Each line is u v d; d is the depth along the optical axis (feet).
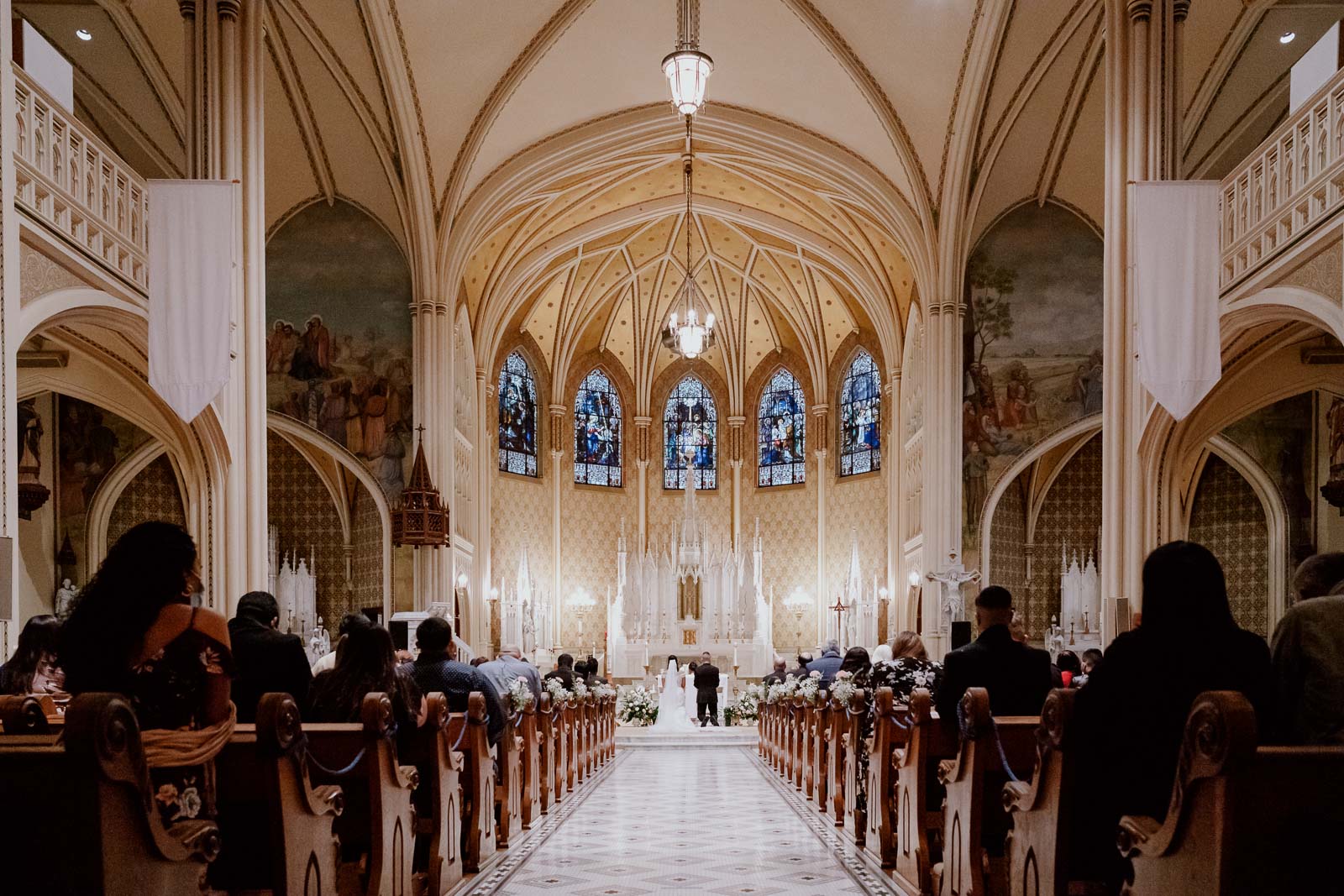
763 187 88.07
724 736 75.36
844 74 69.15
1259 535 63.72
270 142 66.28
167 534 12.53
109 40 53.83
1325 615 11.83
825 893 23.27
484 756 26.30
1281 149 34.53
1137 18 41.29
